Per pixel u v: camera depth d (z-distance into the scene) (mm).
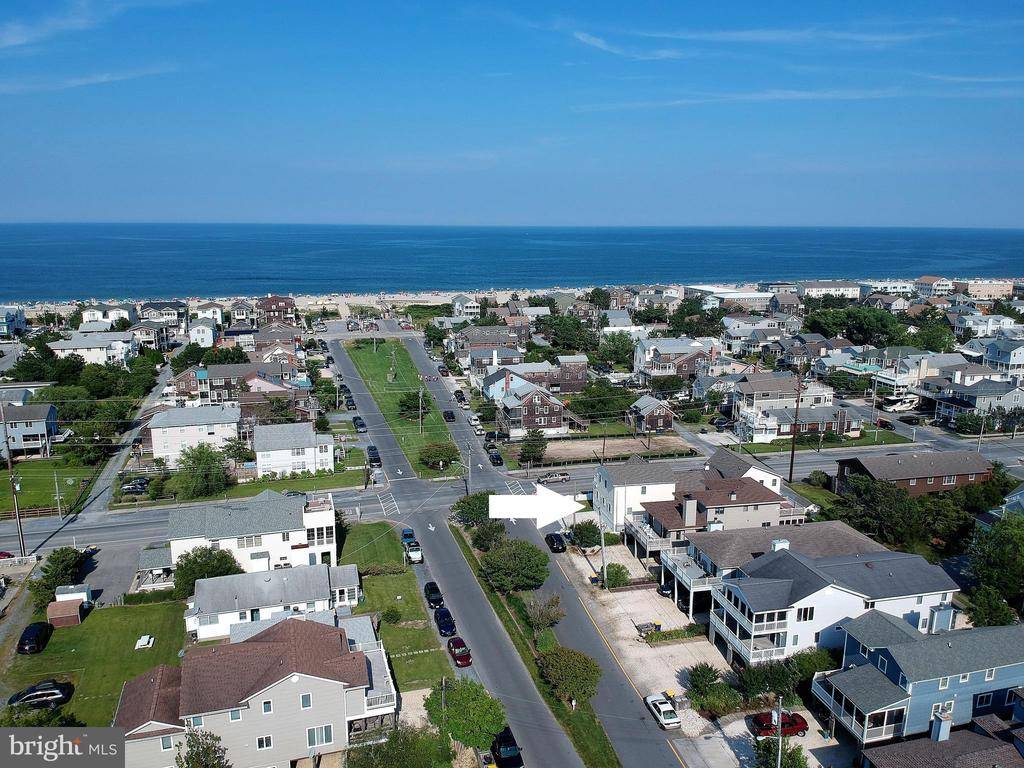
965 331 167375
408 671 47188
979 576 53375
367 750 37406
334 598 55156
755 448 94312
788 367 138125
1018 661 39500
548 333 163750
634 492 67312
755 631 44625
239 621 51094
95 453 88438
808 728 41125
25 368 115875
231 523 58719
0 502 76062
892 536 63875
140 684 39156
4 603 56094
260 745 37469
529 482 82125
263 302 183750
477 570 61438
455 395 117625
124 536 68312
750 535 54781
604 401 107875
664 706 42531
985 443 95688
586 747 40188
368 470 84125
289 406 102250
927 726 38469
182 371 124625
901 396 114188
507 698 44688
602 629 52375
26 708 40062
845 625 43188
